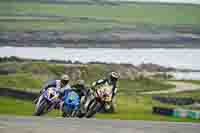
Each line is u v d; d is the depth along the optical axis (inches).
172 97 1991.9
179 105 1991.9
